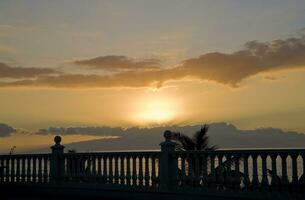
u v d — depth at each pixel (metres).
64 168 20.97
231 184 16.36
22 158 22.31
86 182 20.17
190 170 17.41
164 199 17.86
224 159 16.70
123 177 19.08
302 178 14.95
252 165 15.95
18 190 22.22
